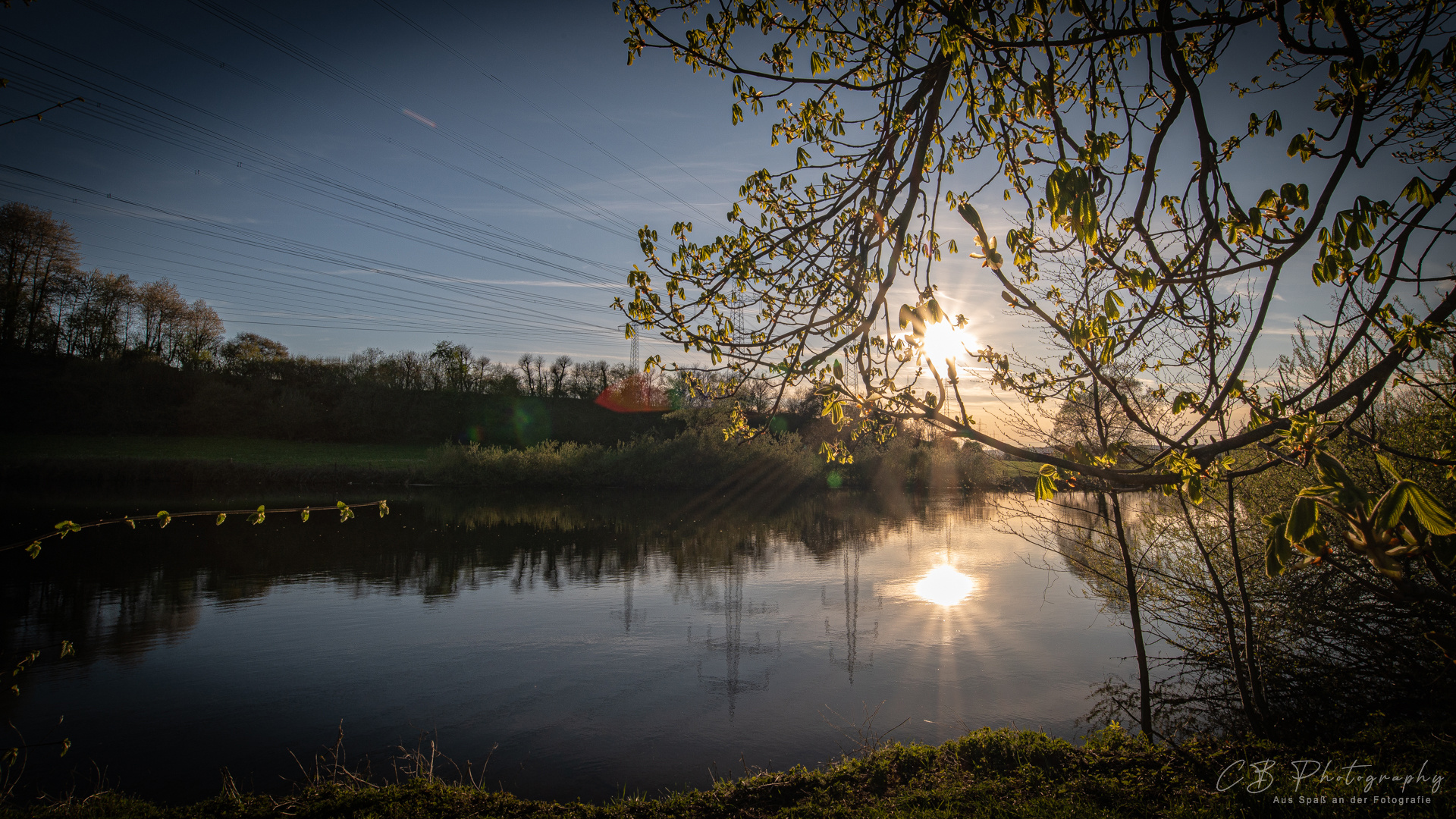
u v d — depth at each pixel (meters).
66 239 54.94
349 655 12.35
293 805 6.17
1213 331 2.55
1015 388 4.61
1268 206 2.37
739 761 8.09
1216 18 2.26
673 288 3.97
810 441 50.81
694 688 10.55
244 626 14.34
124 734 9.04
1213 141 2.36
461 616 15.09
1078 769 6.37
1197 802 5.49
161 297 65.25
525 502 40.66
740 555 22.86
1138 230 2.49
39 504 32.00
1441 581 2.74
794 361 3.66
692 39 3.94
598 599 16.58
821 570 20.12
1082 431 6.44
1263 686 7.91
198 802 6.92
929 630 13.41
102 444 51.84
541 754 8.40
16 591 17.28
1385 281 2.25
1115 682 10.23
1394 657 7.78
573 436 65.75
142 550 23.34
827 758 8.09
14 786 7.53
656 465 48.69
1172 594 9.90
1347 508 1.70
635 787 7.54
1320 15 2.23
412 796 6.28
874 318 3.38
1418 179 2.08
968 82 3.24
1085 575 12.21
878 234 3.70
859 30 3.91
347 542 25.45
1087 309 2.99
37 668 11.66
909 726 8.86
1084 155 2.56
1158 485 2.64
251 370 67.25
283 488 42.81
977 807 5.70
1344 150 2.14
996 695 9.81
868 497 45.50
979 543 25.55
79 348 59.03
